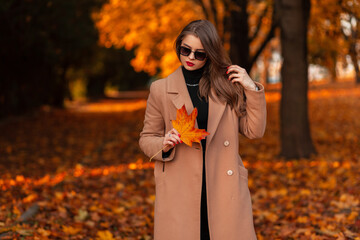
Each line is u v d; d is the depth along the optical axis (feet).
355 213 15.74
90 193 21.22
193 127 8.34
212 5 45.01
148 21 56.29
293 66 29.86
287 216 16.57
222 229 8.90
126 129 51.85
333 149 32.89
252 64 40.63
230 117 9.05
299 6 29.19
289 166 27.07
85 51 76.07
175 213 8.98
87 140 43.55
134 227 15.84
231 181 9.03
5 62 50.29
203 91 8.96
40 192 20.86
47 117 67.05
